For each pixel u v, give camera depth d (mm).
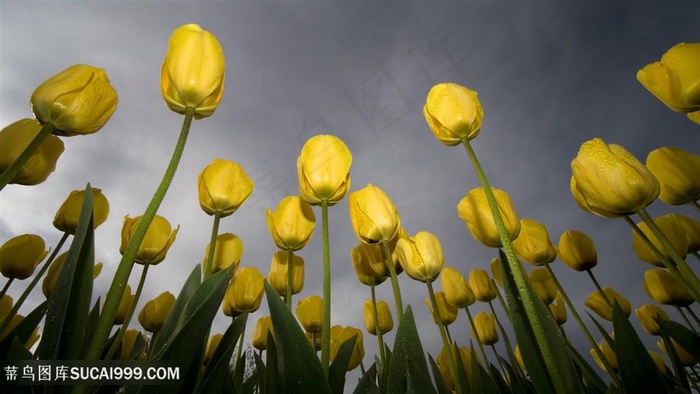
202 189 329
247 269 436
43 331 174
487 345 569
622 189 260
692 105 316
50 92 263
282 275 434
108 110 289
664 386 220
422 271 341
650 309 563
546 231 429
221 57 245
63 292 183
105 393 266
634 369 227
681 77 316
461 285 507
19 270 386
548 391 233
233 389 252
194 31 244
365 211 323
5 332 363
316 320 479
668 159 366
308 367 192
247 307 425
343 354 269
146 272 341
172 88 239
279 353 195
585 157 277
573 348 392
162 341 273
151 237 347
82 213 200
